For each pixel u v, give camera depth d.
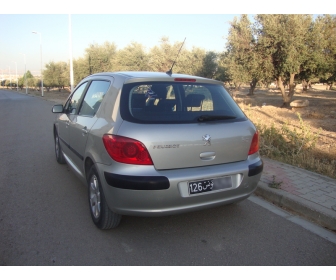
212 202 3.14
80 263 2.84
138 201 2.89
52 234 3.35
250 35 19.20
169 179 2.87
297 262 2.94
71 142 4.38
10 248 3.06
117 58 34.00
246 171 3.28
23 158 6.55
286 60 17.36
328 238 3.40
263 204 4.28
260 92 47.53
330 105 20.86
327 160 6.20
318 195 4.25
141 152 2.85
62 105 5.00
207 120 3.20
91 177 3.54
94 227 3.53
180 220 3.75
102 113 3.35
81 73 37.94
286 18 17.64
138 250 3.08
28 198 4.35
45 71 59.66
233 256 3.02
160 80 3.38
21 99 36.41
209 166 3.15
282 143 6.84
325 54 18.66
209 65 30.39
